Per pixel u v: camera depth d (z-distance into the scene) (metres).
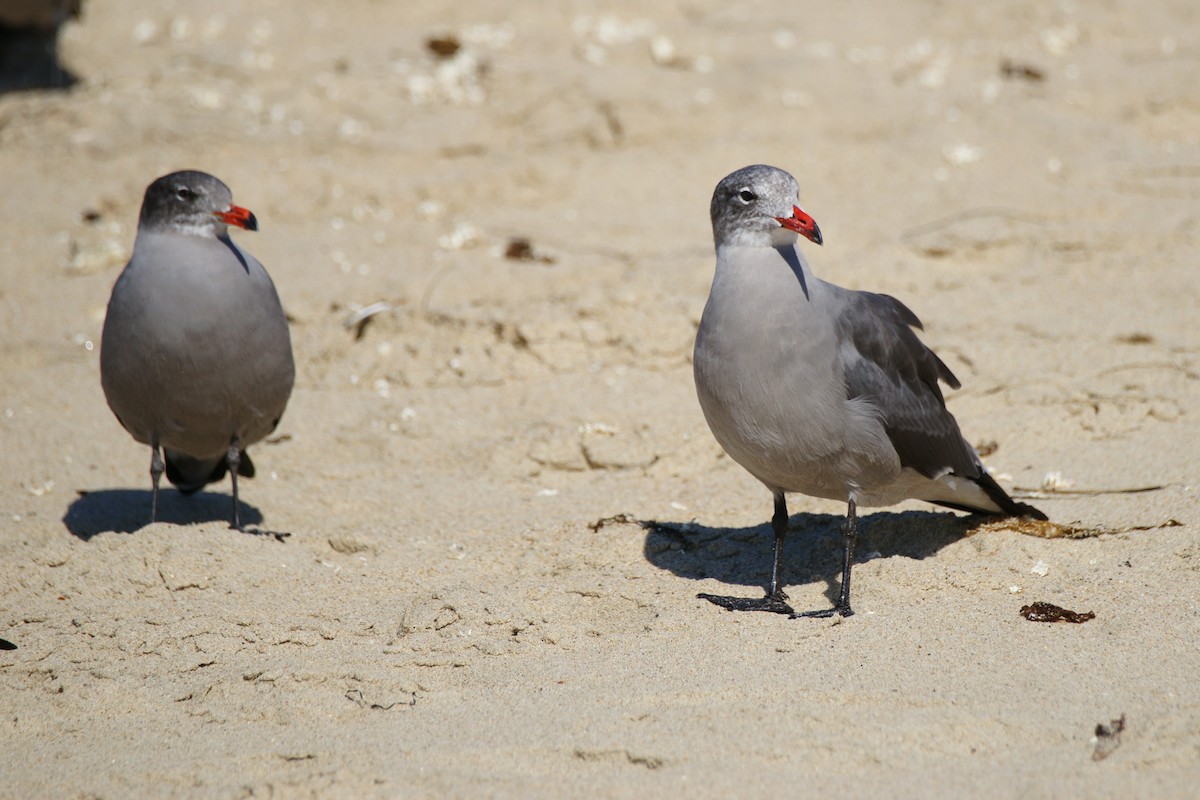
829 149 18.48
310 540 11.01
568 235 16.61
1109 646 8.30
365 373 14.26
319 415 13.57
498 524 11.17
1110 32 22.72
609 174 18.09
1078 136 18.77
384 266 16.03
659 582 9.89
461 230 16.56
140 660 9.04
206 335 10.50
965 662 8.22
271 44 22.44
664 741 7.50
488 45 22.09
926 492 9.97
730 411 9.23
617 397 13.44
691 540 10.58
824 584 9.76
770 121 19.11
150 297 10.47
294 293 15.38
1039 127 18.98
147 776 7.65
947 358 13.53
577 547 10.55
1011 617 8.80
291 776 7.43
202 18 23.59
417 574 10.25
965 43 22.59
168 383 10.66
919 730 7.44
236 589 9.90
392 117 19.56
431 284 15.43
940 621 8.81
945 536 10.20
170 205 10.55
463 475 12.36
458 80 20.48
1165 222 16.19
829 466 9.28
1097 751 7.20
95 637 9.25
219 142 18.78
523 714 7.99
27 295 15.91
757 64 20.88
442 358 14.30
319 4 24.20
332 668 8.72
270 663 8.88
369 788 7.26
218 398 10.80
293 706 8.34
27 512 11.91
